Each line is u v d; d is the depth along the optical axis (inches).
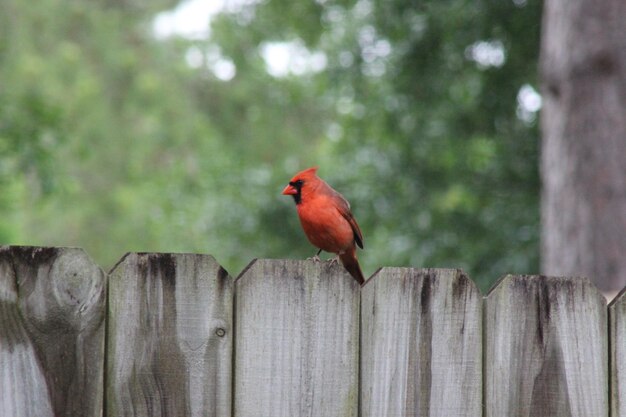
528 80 686.5
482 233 699.4
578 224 350.3
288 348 151.0
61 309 141.3
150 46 1241.4
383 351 155.5
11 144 578.2
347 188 740.7
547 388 162.2
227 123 1219.9
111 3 1227.9
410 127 722.2
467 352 158.9
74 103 1090.1
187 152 1199.6
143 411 144.1
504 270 666.8
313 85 921.5
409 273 157.1
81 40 1179.3
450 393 157.8
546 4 370.9
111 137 1167.6
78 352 141.6
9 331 139.3
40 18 1116.5
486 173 719.7
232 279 149.1
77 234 1163.3
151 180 1159.0
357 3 733.9
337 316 153.4
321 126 1186.0
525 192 706.2
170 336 145.8
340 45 733.3
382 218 730.8
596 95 350.3
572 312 164.1
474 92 699.4
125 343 144.0
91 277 142.8
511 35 673.0
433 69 703.1
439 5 678.5
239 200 775.7
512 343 161.2
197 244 945.5
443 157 722.8
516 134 706.2
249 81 1202.6
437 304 158.1
